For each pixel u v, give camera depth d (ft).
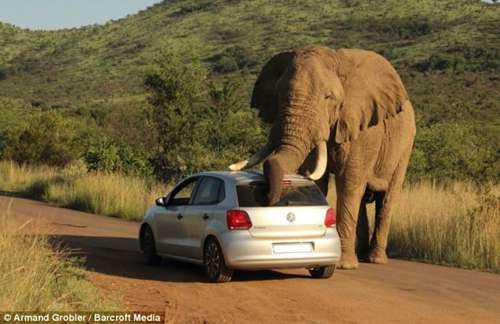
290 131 34.01
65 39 594.24
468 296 32.09
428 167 82.28
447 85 257.34
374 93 37.17
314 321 26.45
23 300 24.07
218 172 35.42
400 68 319.68
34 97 384.88
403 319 27.12
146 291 31.37
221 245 32.78
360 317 27.25
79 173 89.10
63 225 56.95
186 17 598.75
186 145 81.82
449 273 39.17
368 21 499.92
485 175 80.07
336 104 35.68
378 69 37.81
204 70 85.46
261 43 483.51
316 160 34.55
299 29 513.45
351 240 39.01
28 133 116.16
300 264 33.12
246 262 32.35
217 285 32.96
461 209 48.70
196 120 83.05
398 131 41.93
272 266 32.73
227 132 83.61
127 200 70.28
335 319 26.84
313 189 34.24
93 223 60.39
